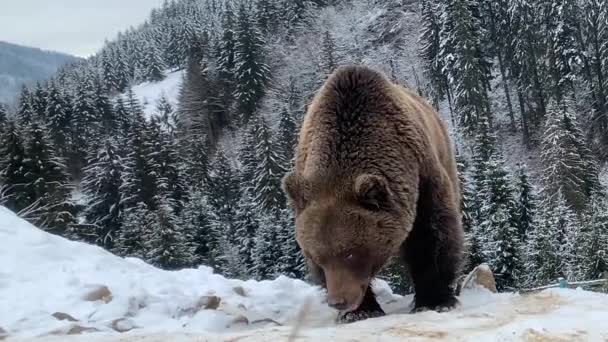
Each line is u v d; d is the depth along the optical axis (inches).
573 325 168.6
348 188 216.2
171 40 5142.7
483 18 2770.7
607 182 2070.6
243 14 3622.0
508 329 166.1
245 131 3134.8
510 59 2652.6
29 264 315.9
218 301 274.1
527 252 1298.0
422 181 247.3
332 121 237.5
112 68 5078.7
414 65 3400.6
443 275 252.5
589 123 2372.0
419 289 254.2
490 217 1362.0
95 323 236.7
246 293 318.3
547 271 1262.3
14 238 341.4
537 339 156.0
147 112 4279.0
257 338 172.6
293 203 227.5
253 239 1946.4
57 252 337.7
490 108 2596.0
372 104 238.5
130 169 2023.9
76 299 270.2
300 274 1621.6
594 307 203.5
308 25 4082.2
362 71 247.9
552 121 1814.7
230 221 2368.4
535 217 1482.5
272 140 2183.8
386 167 226.1
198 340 175.0
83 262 334.0
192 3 6013.8
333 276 207.6
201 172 2472.9
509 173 1615.4
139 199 1977.1
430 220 248.7
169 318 263.6
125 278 316.5
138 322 251.9
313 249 211.3
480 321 190.7
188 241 1742.1
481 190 1499.8
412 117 253.0
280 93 3582.7
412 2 3772.1
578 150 1850.4
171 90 4596.5
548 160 1829.5
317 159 231.0
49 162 1408.7
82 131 3582.7
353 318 243.3
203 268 379.2
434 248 249.9
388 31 3735.2
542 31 2406.5
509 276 1264.8
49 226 1286.9
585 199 1689.2
